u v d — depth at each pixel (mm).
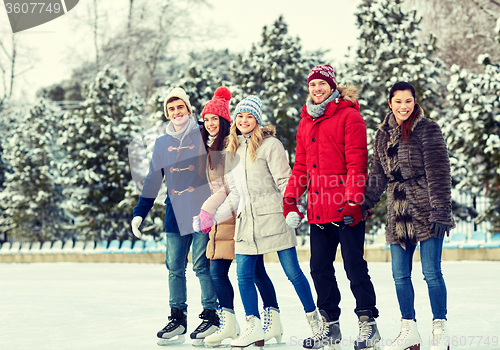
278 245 7004
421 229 6211
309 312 7035
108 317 10500
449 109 29312
